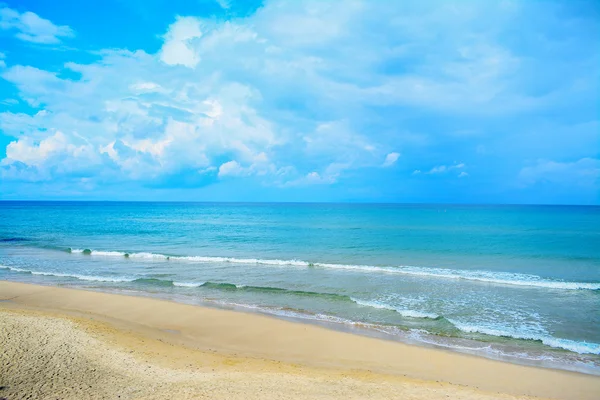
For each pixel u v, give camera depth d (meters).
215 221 71.56
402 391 9.14
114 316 14.95
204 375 9.87
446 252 32.12
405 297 18.08
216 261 28.09
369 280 21.78
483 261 28.09
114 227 56.97
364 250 33.31
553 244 36.88
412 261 28.11
